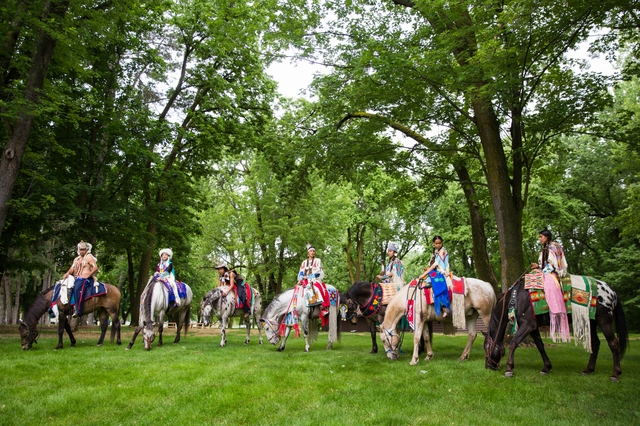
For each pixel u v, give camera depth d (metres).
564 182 31.44
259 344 13.52
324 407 6.18
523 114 14.78
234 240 32.66
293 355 10.55
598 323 7.98
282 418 5.79
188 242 31.36
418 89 13.63
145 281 24.27
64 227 22.41
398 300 10.09
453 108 15.12
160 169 21.67
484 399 6.59
